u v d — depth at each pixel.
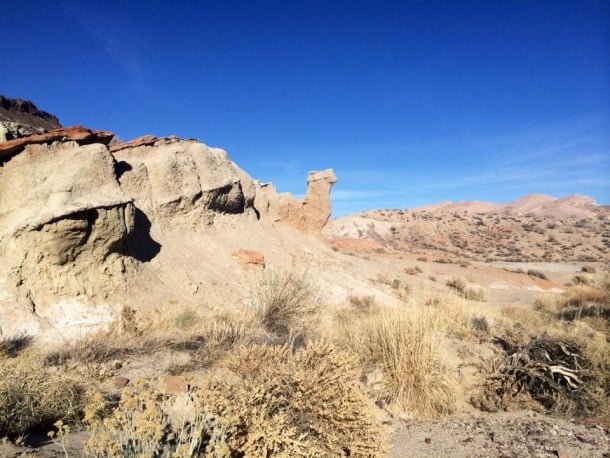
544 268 56.66
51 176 11.05
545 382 7.51
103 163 11.80
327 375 4.09
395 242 85.25
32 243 10.20
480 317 11.30
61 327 9.76
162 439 3.54
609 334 11.33
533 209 146.38
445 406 6.66
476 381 7.75
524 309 17.56
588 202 137.00
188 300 12.45
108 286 11.02
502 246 83.12
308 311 10.55
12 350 8.13
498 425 6.04
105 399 4.84
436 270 35.31
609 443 5.27
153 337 7.91
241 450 3.36
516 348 8.50
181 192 15.72
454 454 4.97
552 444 5.23
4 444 3.65
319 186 24.62
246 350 4.57
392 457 4.87
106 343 7.38
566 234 91.69
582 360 7.70
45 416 4.23
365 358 7.34
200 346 7.39
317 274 18.22
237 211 19.02
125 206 11.55
